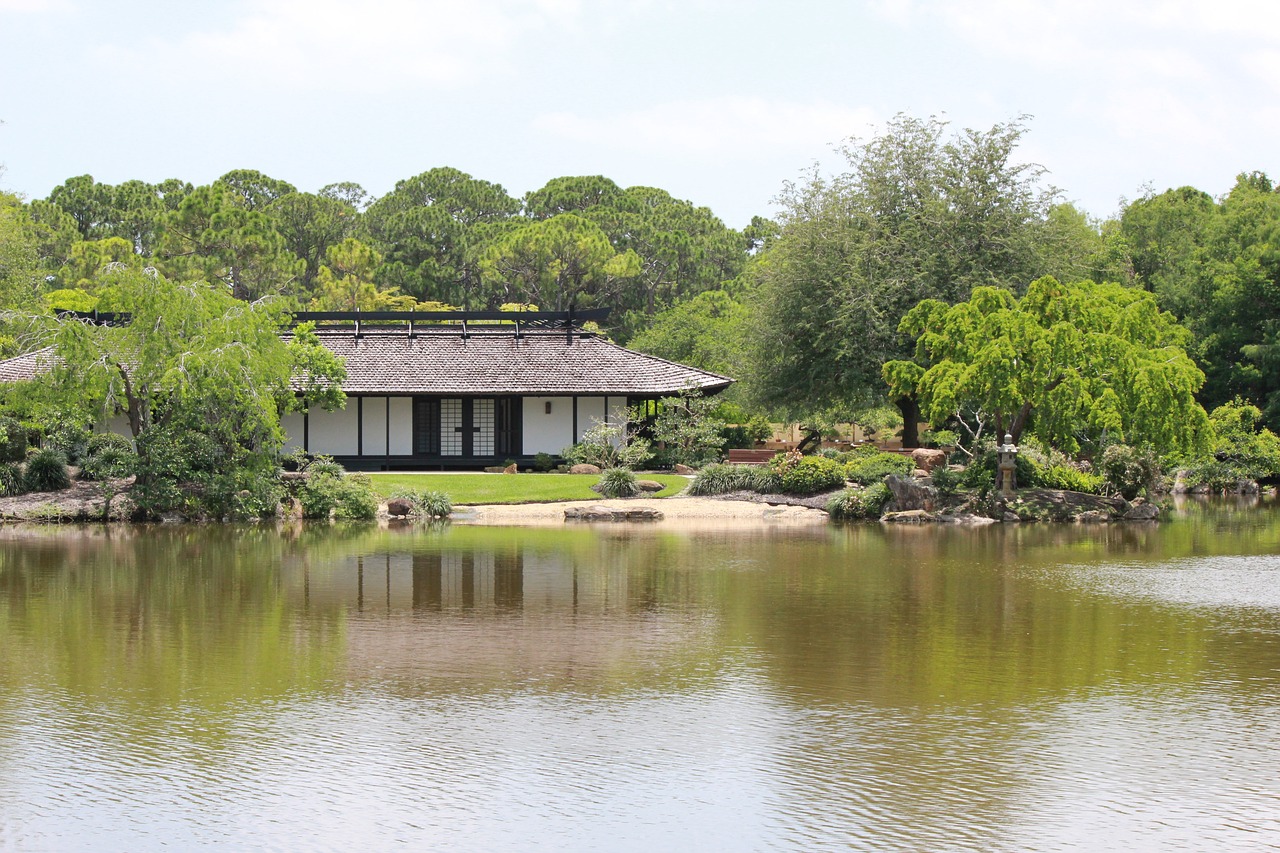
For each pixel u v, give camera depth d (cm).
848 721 1424
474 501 4006
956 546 3012
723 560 2733
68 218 8475
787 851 1062
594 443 4719
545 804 1166
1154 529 3447
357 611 2078
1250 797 1184
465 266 9419
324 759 1290
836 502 3738
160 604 2138
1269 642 1841
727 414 6344
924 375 3841
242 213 7269
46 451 3797
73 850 1065
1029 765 1272
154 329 3512
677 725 1406
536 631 1914
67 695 1529
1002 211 4978
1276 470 5062
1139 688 1572
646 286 9225
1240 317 5994
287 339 4897
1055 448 4362
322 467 3888
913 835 1097
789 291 5150
